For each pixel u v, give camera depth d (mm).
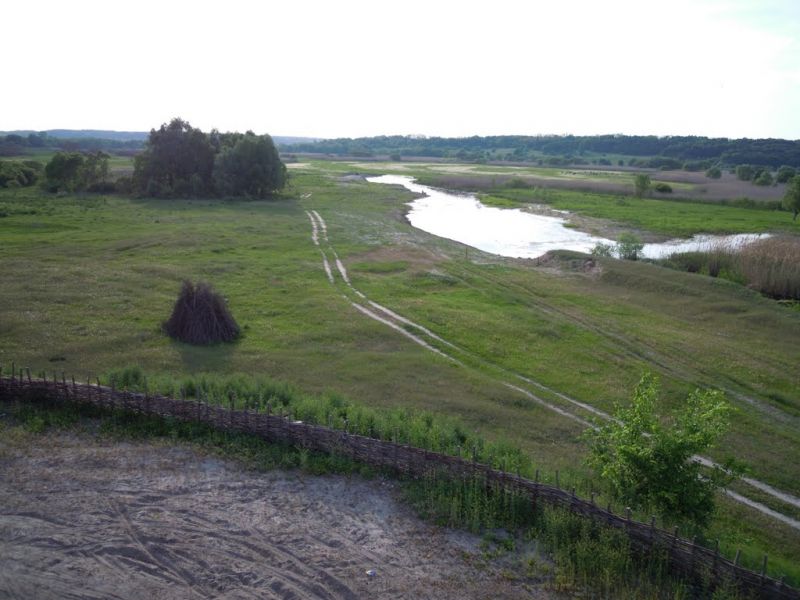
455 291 39906
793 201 74625
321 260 46188
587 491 15516
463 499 14570
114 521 13227
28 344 26016
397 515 14211
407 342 29750
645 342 31594
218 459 16094
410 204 88500
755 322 35375
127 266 40344
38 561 11852
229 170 78688
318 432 16438
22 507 13484
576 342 31312
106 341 26984
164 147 79000
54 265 39438
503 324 33312
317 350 27922
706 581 11945
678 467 14836
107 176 87000
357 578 12008
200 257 44156
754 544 15867
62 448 16250
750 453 21375
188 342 27812
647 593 11844
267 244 50406
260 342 28516
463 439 18984
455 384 25094
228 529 13242
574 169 171375
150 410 17922
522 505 14273
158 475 15172
